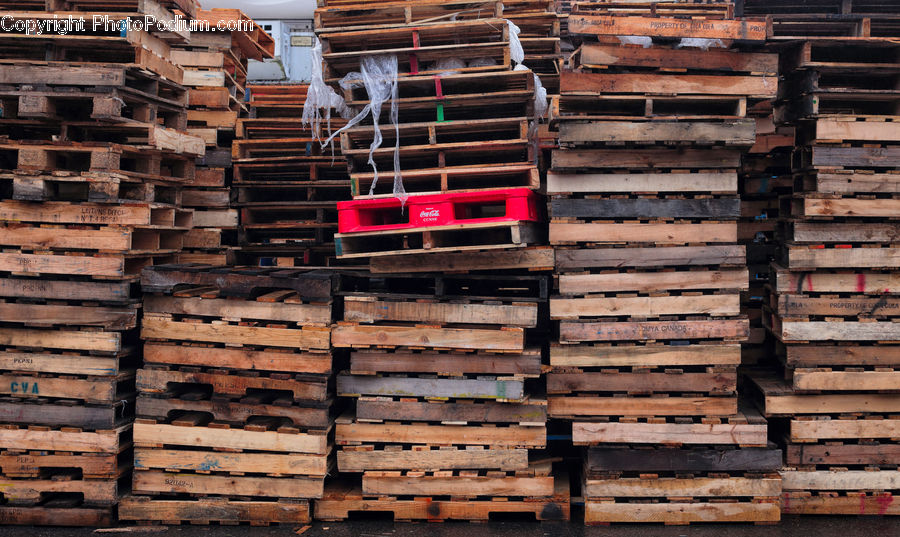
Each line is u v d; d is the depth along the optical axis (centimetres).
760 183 539
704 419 475
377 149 482
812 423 477
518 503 475
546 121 535
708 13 483
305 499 477
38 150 458
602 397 479
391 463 479
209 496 484
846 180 466
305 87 673
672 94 460
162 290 482
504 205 518
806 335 474
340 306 501
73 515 477
